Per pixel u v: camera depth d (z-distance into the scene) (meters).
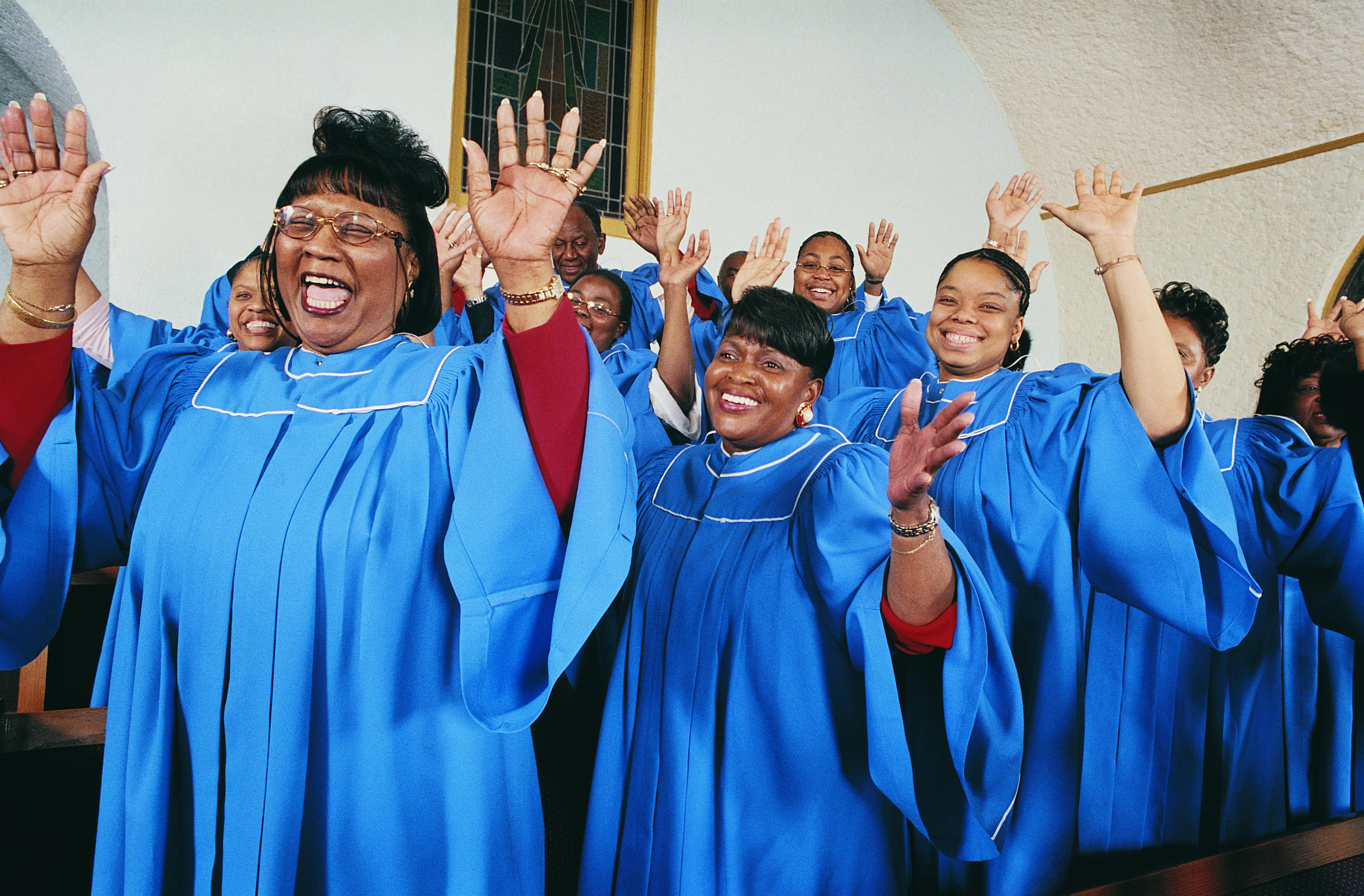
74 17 5.03
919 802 1.74
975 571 1.56
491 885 1.37
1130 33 7.08
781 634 1.66
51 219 1.40
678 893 1.62
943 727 1.72
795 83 7.20
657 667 1.76
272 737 1.32
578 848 2.24
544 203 1.32
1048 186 8.27
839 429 2.72
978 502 2.23
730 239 7.01
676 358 2.63
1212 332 2.98
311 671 1.34
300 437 1.42
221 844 1.37
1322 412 3.10
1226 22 6.66
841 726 1.65
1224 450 2.84
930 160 7.76
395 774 1.34
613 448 1.39
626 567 1.37
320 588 1.35
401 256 1.48
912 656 1.72
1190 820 2.50
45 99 1.42
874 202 7.54
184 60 5.32
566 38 6.52
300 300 1.44
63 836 1.99
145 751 1.40
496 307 3.49
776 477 1.81
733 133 6.99
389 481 1.38
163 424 1.60
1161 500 2.07
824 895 1.63
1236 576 2.09
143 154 5.25
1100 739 2.36
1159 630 2.44
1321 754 2.96
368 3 5.81
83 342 1.89
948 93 7.80
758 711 1.66
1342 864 2.34
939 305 2.48
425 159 1.53
